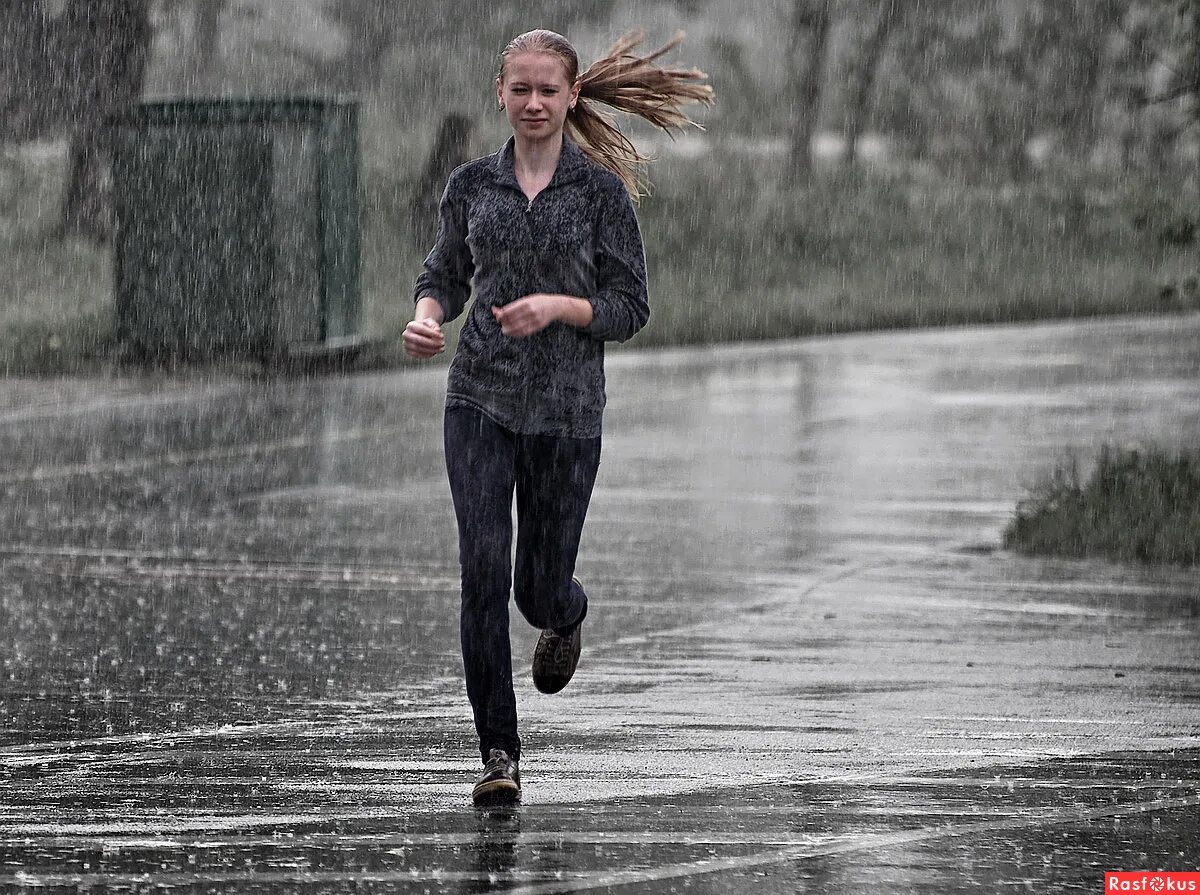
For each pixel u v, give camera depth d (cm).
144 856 1508
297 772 1788
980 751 1866
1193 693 2122
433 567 3006
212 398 5369
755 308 8650
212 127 6094
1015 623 2530
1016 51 13738
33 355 6125
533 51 1709
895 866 1484
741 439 4619
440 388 5675
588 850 1527
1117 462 3569
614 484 3897
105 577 2895
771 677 2206
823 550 3142
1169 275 10662
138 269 6138
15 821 1611
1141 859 1506
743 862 1494
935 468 4134
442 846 1538
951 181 13050
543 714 2025
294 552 3128
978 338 7844
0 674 2242
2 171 10675
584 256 1708
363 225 10069
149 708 2073
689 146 13600
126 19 9744
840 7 13825
